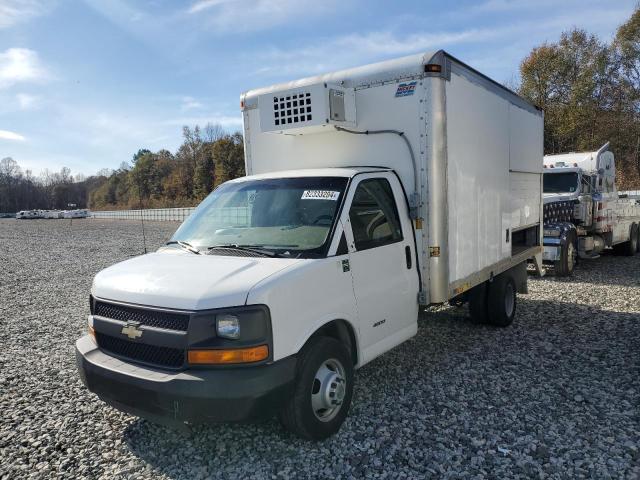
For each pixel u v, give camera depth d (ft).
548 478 11.23
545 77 132.77
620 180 114.32
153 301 11.78
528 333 22.54
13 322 27.27
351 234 14.11
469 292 23.17
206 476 11.68
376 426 13.76
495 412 14.55
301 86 16.99
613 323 23.71
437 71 16.05
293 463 12.04
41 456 12.82
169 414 10.95
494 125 21.24
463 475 11.39
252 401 10.76
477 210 19.60
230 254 13.75
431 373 17.74
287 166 19.48
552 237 35.94
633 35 127.13
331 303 13.00
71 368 19.52
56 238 94.22
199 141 270.05
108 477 11.80
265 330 11.13
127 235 98.02
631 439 12.82
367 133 17.35
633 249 49.14
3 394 16.94
